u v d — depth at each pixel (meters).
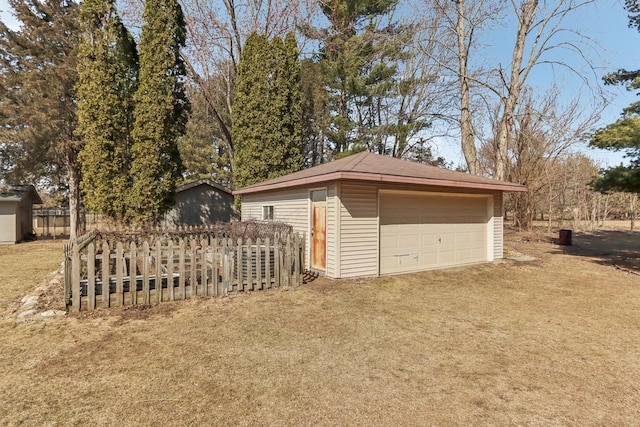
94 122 11.07
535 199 19.70
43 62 16.88
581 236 19.42
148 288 5.64
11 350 3.88
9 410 2.74
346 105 20.08
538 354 3.87
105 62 11.09
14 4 16.59
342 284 7.23
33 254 12.24
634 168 9.63
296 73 15.61
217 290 6.20
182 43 12.34
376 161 9.14
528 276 8.33
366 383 3.20
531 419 2.66
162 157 11.60
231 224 9.76
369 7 18.91
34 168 17.78
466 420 2.64
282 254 6.91
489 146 21.84
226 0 16.83
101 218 11.43
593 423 2.62
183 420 2.63
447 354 3.85
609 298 6.31
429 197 9.06
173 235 9.55
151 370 3.43
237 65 17.62
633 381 3.27
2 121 16.41
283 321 4.91
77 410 2.75
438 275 8.36
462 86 14.98
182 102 12.37
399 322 4.93
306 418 2.66
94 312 5.20
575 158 23.56
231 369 3.46
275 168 14.94
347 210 7.68
